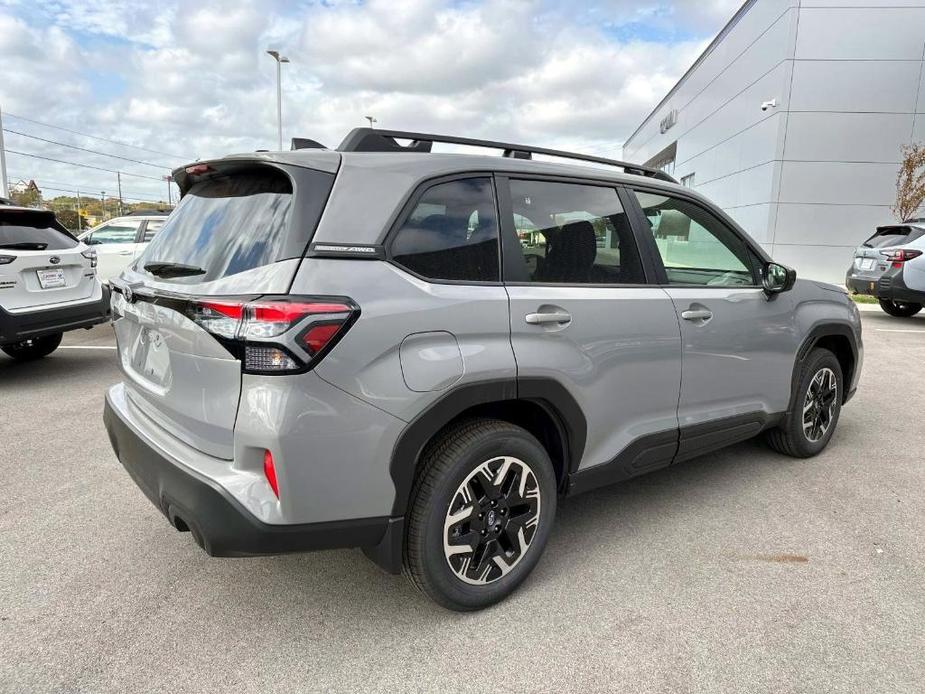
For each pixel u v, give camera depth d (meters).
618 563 2.87
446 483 2.28
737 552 2.97
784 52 16.25
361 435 2.05
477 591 2.44
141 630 2.36
